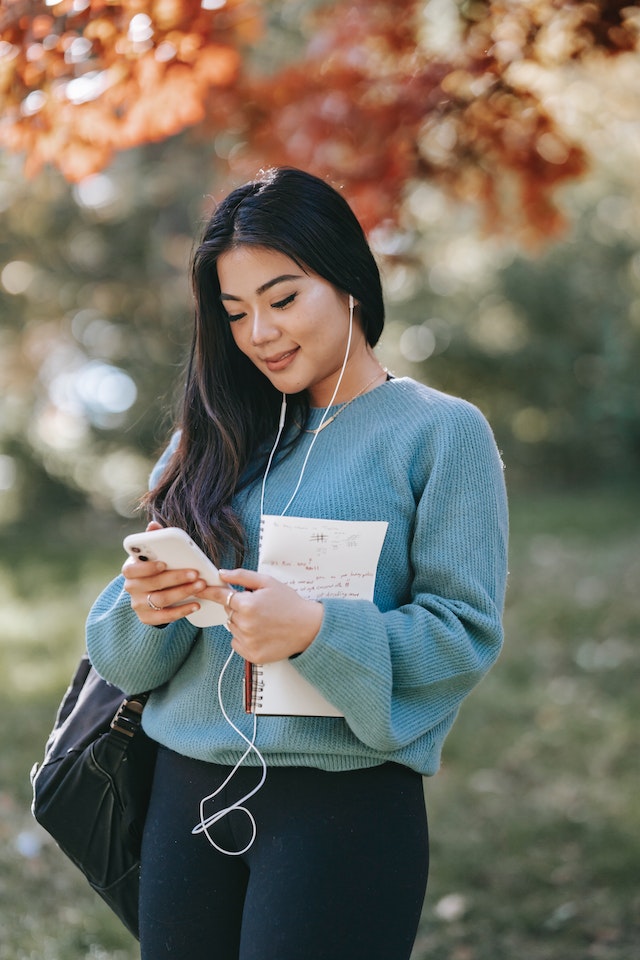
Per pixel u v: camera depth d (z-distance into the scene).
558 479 17.84
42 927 3.23
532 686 6.26
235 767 1.75
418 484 1.79
